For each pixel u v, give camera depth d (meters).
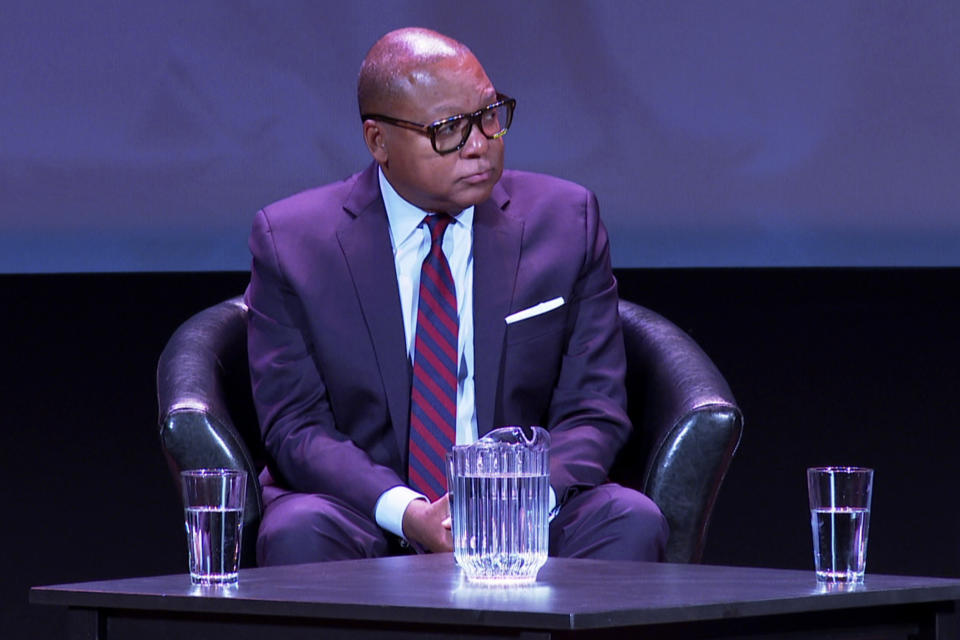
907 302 13.66
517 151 13.80
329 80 13.77
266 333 9.82
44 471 13.62
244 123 13.85
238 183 13.89
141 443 13.69
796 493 13.47
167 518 13.55
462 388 9.65
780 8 13.66
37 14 13.93
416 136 9.30
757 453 13.59
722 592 6.39
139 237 13.98
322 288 9.68
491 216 9.84
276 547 8.68
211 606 6.29
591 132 13.77
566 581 6.80
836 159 13.73
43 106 13.96
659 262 13.85
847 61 13.66
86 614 6.56
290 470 9.54
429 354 9.56
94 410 13.73
